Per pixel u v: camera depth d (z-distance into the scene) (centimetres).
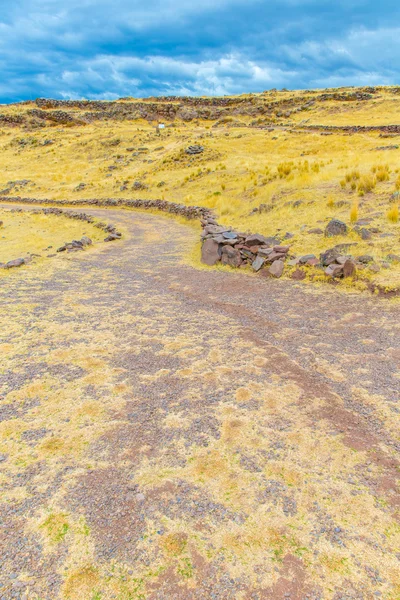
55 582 224
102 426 374
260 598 213
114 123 5972
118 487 296
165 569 232
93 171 3975
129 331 615
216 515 269
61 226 2108
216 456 328
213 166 3030
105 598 215
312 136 3638
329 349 522
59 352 540
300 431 357
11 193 3594
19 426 376
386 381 436
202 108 6309
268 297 757
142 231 1794
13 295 827
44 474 312
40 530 260
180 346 553
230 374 468
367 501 278
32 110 6197
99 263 1163
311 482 297
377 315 628
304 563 234
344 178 1561
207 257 1062
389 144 2866
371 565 231
